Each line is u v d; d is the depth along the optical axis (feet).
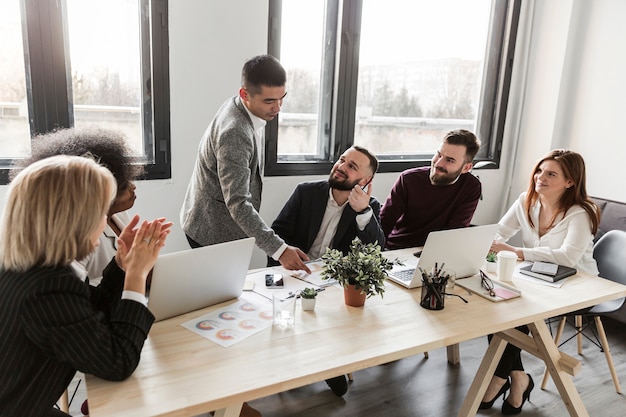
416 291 5.66
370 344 4.29
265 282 5.63
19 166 4.34
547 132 12.34
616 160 11.28
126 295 3.65
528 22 12.44
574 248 7.18
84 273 4.32
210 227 6.59
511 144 13.19
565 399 5.97
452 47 12.01
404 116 11.72
